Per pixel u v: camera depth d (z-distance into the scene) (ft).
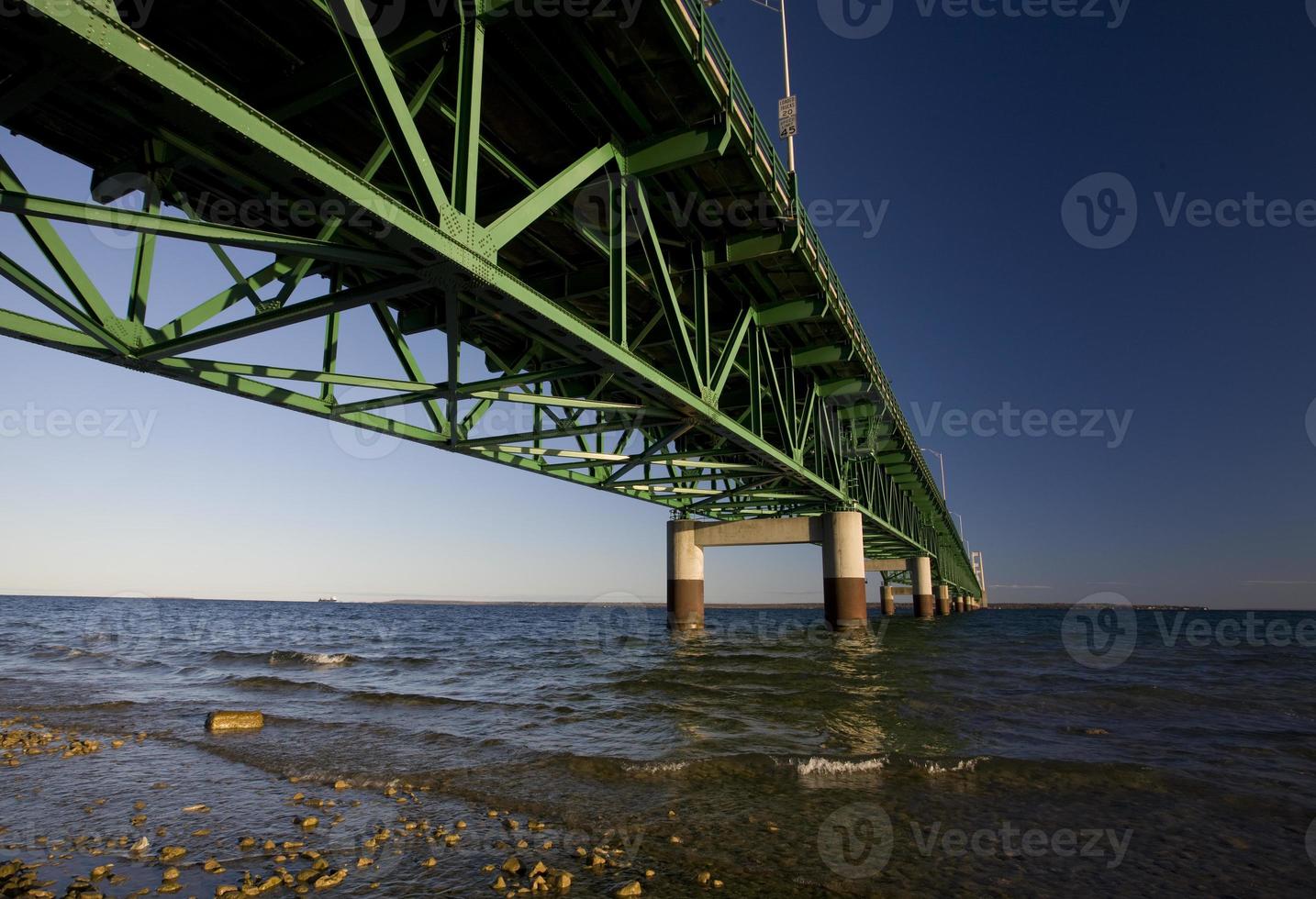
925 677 67.92
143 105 18.07
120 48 16.15
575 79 38.19
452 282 28.30
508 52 35.47
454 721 44.37
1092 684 63.98
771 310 67.82
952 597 426.10
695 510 122.52
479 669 82.02
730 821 24.20
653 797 27.02
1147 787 28.35
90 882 18.92
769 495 91.61
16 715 47.42
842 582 110.83
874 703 50.29
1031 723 43.27
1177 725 43.96
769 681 64.18
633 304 64.69
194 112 17.95
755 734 38.86
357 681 69.87
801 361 81.76
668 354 75.51
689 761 31.48
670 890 18.70
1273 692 63.87
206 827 24.02
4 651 103.24
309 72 32.63
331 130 38.73
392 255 25.76
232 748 36.32
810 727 40.98
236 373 36.94
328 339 45.88
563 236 52.70
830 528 112.98
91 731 41.47
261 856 21.21
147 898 18.04
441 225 25.39
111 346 31.30
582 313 63.00
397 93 23.61
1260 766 32.89
